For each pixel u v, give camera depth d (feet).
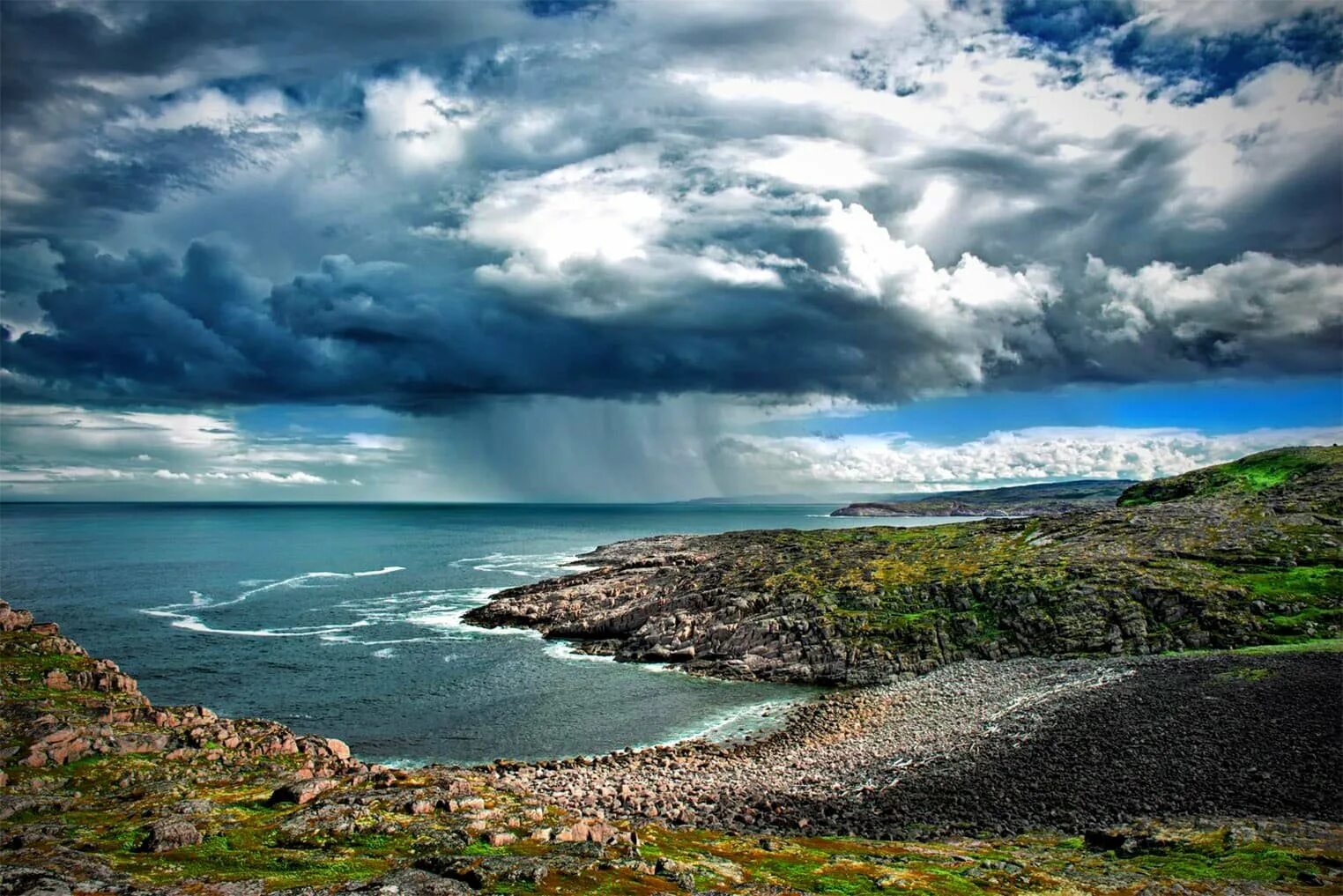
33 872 89.25
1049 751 202.59
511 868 103.55
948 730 234.79
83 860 98.89
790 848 140.97
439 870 104.53
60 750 154.71
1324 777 168.04
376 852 111.96
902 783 192.13
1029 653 322.75
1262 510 433.48
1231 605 317.01
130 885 89.51
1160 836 144.15
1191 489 549.95
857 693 297.53
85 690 195.31
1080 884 121.08
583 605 449.89
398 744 250.78
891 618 361.92
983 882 121.39
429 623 448.24
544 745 250.16
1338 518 402.11
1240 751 186.19
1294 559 355.97
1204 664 259.60
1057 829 159.02
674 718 277.64
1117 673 266.98
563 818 133.80
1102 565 373.61
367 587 590.14
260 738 176.24
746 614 388.98
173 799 136.26
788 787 198.29
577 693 308.81
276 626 435.12
